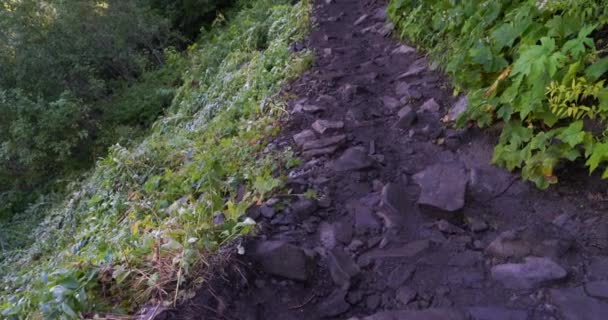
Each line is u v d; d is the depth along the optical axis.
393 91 4.72
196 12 14.04
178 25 14.38
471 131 3.74
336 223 3.05
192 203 3.15
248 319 2.43
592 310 2.26
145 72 11.95
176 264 2.55
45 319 2.26
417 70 4.86
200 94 7.98
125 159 5.25
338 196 3.31
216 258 2.61
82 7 11.02
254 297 2.54
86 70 10.73
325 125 4.11
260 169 3.60
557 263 2.54
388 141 3.94
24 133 9.14
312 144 3.88
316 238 2.95
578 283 2.43
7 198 9.56
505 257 2.67
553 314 2.29
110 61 11.77
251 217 3.05
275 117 4.56
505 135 3.34
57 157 9.69
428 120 4.09
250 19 9.85
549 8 3.46
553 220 2.85
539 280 2.47
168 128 7.68
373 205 3.18
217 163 3.76
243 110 5.24
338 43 6.12
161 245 2.67
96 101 11.01
